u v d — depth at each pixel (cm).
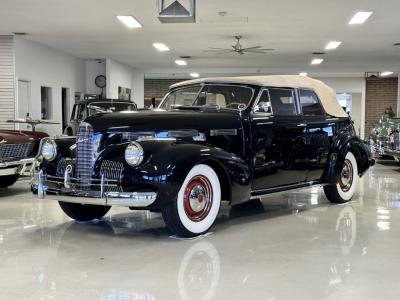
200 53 1420
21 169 630
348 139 557
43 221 468
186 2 768
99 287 283
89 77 1602
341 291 277
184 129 415
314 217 488
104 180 377
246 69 1875
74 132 989
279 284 289
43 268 319
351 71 1797
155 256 346
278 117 480
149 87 2292
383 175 868
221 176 423
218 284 288
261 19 913
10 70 1084
